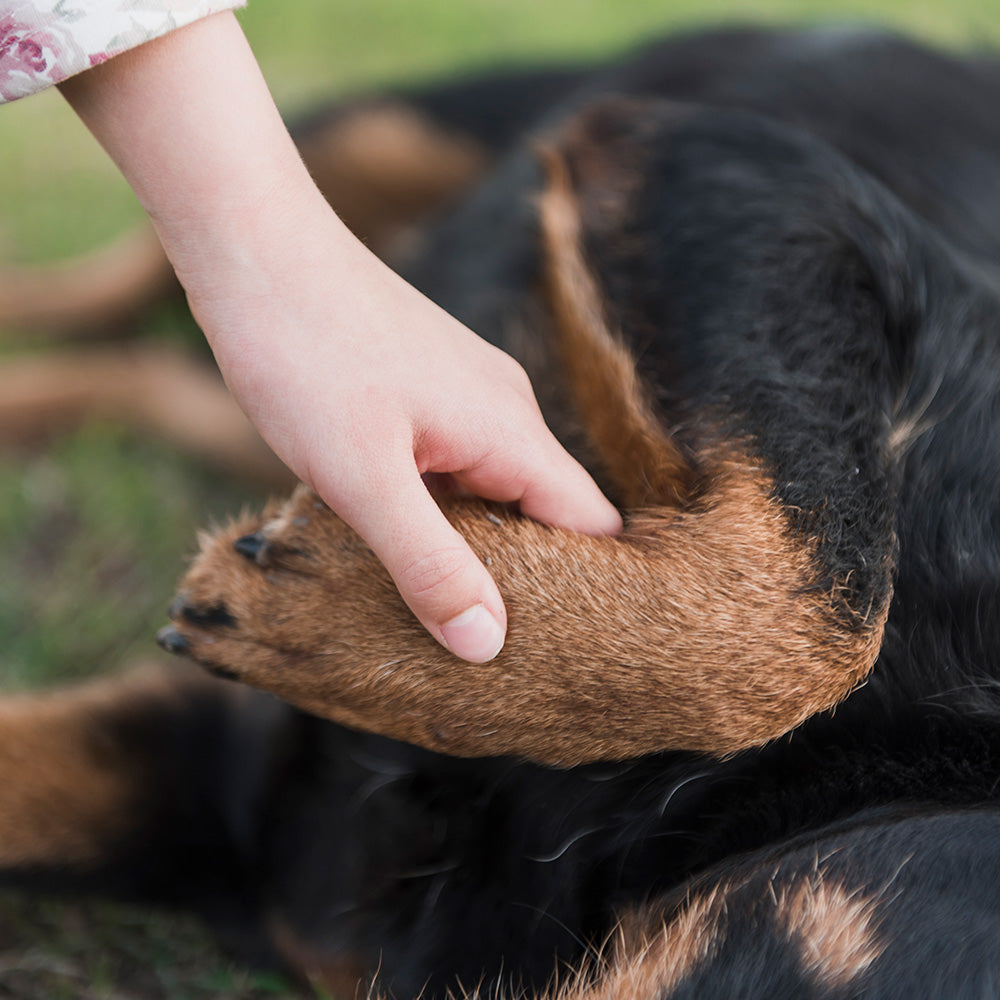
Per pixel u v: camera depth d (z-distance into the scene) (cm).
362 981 87
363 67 201
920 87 105
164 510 117
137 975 90
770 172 88
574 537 79
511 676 78
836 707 81
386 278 77
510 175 104
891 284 86
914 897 75
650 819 82
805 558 80
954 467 86
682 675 78
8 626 105
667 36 121
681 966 76
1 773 92
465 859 85
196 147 75
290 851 92
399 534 75
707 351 84
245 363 75
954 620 83
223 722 95
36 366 131
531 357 90
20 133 173
